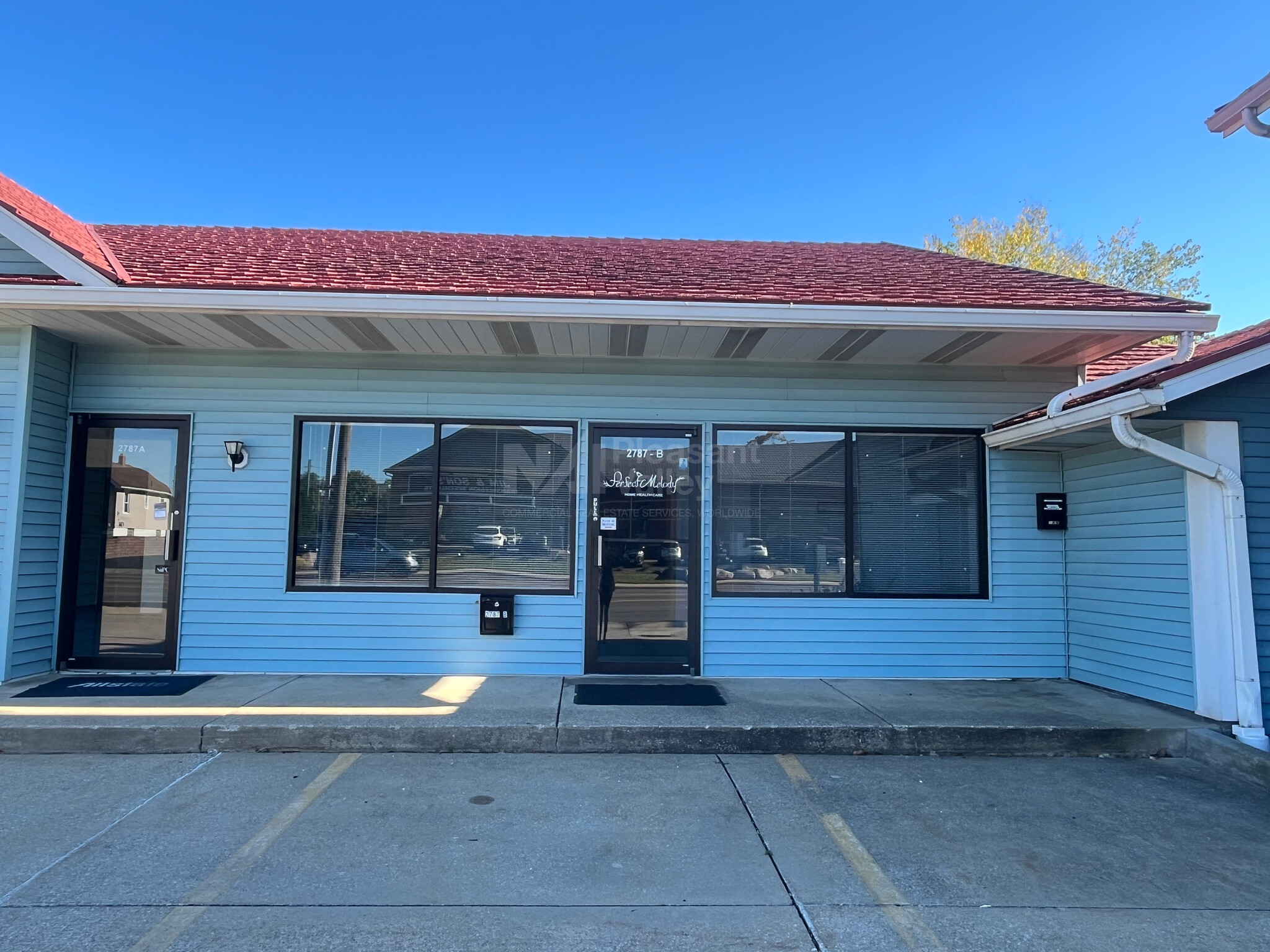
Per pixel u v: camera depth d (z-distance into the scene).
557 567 7.07
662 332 6.26
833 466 7.23
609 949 2.92
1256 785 4.75
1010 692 6.53
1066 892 3.39
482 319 5.94
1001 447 6.98
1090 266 24.97
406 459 7.07
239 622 6.89
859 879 3.50
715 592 7.09
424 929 3.04
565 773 4.86
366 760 5.04
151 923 3.06
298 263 6.97
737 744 5.30
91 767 4.86
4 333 6.36
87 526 6.91
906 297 6.19
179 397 6.95
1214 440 5.54
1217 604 5.50
